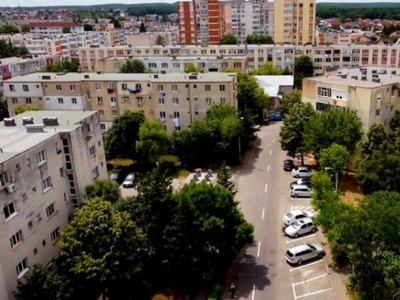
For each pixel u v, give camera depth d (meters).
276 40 176.38
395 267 30.28
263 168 67.06
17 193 35.69
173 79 75.56
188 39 194.88
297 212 49.72
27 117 49.00
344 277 39.53
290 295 37.81
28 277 33.47
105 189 46.06
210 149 68.62
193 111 74.81
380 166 48.62
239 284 39.75
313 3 170.12
